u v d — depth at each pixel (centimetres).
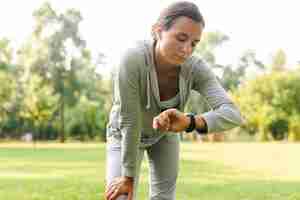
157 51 295
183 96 310
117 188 314
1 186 949
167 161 351
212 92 297
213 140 5528
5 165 1673
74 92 5322
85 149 3250
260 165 1720
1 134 5094
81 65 5394
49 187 927
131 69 295
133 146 309
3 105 4934
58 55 5197
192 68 302
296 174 1349
